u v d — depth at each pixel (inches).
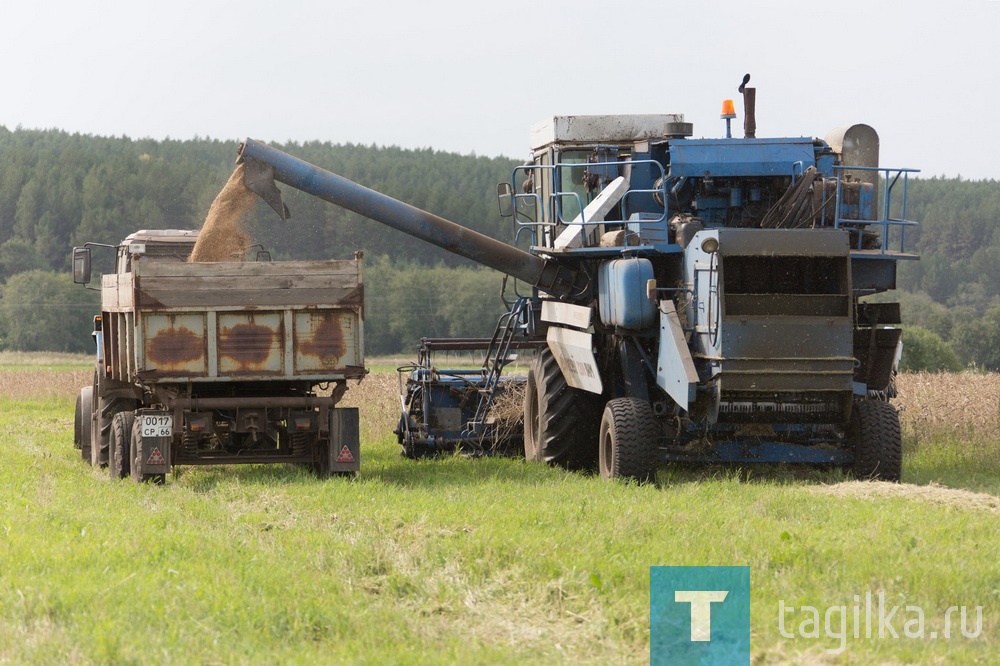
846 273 1373.0
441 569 895.7
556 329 1689.2
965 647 705.0
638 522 1046.4
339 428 1518.2
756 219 1573.6
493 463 1723.7
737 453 1437.0
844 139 1603.1
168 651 677.9
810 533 996.6
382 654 674.8
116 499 1306.6
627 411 1416.1
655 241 1503.4
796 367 1346.0
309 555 932.0
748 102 1621.6
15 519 1112.8
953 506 1175.0
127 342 1569.9
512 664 661.9
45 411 3255.4
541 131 1836.9
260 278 1488.7
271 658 673.0
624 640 721.6
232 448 1608.0
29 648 689.0
